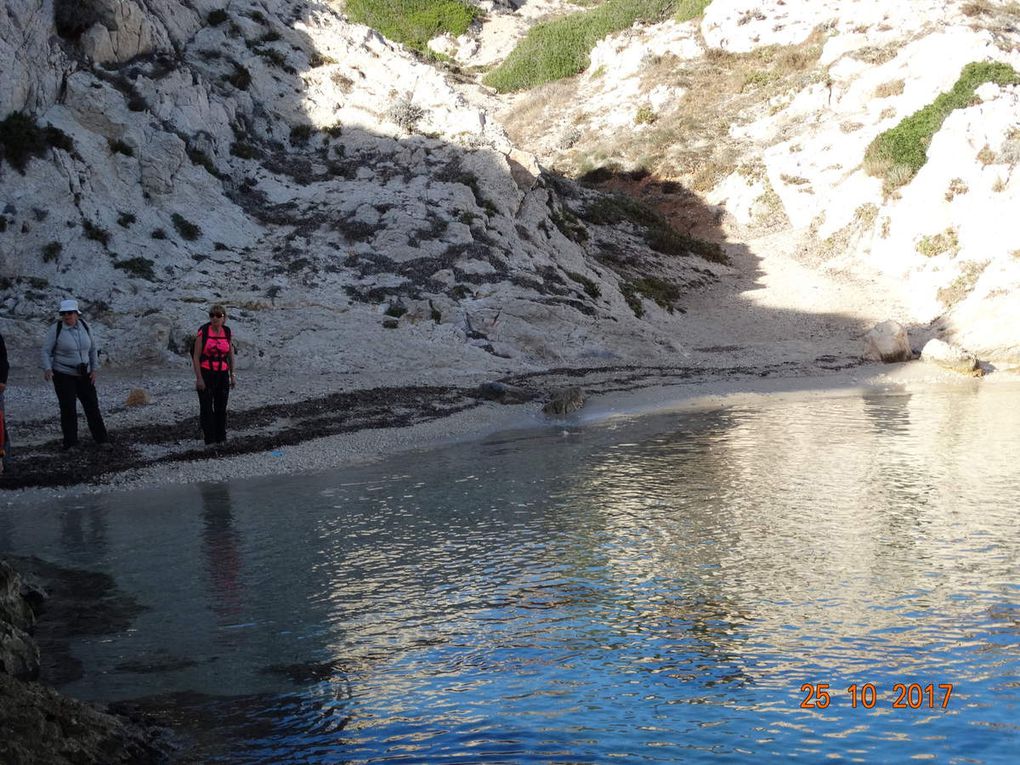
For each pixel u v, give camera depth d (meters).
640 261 35.69
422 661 6.46
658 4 59.72
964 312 30.34
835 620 7.02
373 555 8.99
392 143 30.41
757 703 5.73
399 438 15.63
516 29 64.38
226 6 31.67
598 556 8.81
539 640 6.78
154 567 8.73
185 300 22.16
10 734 4.73
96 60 25.89
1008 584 7.74
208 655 6.63
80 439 14.28
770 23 52.25
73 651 6.73
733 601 7.48
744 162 43.91
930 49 41.94
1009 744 5.18
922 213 35.97
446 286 25.47
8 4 23.98
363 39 34.69
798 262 37.84
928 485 11.62
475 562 8.70
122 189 24.41
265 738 5.39
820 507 10.57
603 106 52.41
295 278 24.39
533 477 12.62
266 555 9.07
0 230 21.80
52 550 9.37
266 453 14.19
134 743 5.19
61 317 13.52
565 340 25.58
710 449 14.52
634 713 5.62
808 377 24.48
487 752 5.17
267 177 28.03
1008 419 17.05
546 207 32.19
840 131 42.06
